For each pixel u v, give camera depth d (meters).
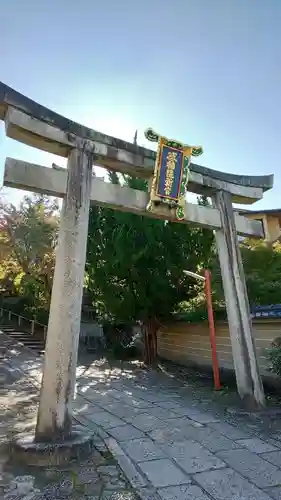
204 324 12.20
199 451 5.07
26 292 22.28
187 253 12.01
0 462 4.57
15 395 8.54
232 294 7.75
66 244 5.65
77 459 4.65
